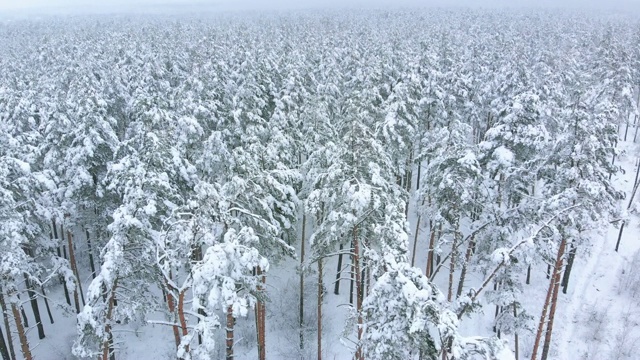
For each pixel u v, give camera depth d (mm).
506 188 25484
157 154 19500
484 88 45219
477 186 20875
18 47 100438
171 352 24734
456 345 10719
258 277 18250
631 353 24625
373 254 16469
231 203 18547
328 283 30250
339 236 19109
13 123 32031
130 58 56344
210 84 37781
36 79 54469
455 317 11188
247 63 45344
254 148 21266
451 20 153625
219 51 55719
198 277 13266
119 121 42500
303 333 26016
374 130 29203
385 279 11727
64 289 30547
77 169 22828
